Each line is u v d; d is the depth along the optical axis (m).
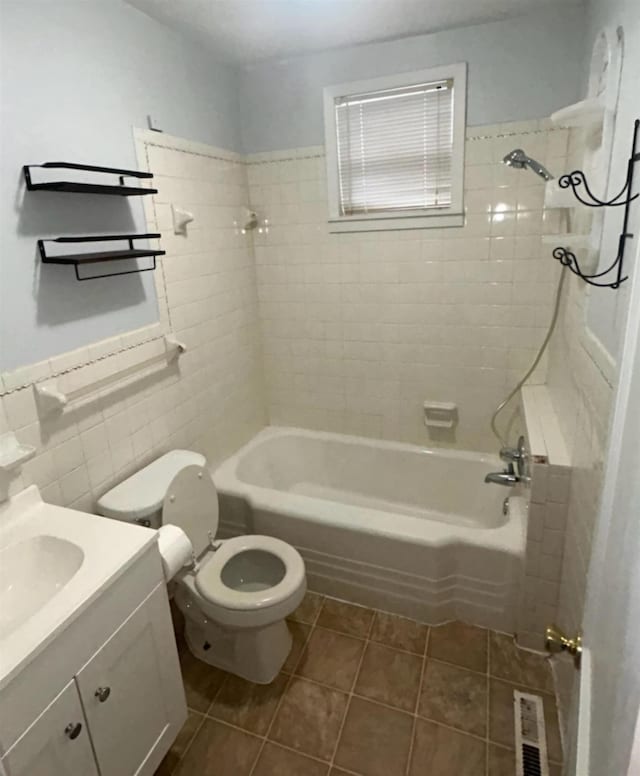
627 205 1.14
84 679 1.14
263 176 2.64
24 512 1.44
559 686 1.69
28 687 1.00
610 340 1.27
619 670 0.52
